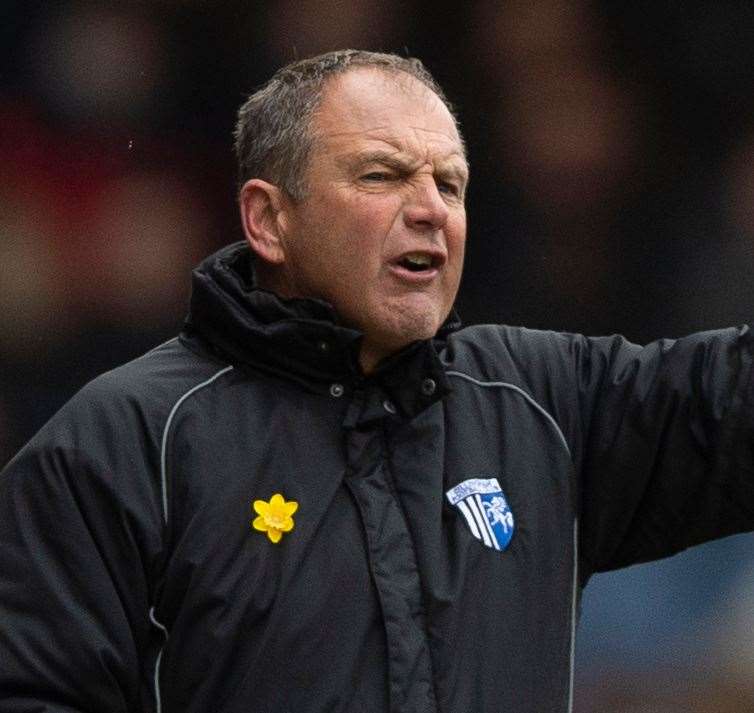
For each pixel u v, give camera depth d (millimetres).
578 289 18906
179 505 7711
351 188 8023
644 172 19000
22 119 17750
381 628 7633
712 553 17219
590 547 8523
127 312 17891
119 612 7570
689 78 19312
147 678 7668
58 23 17828
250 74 18234
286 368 8062
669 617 17188
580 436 8508
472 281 18906
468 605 7777
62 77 17844
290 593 7574
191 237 18062
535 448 8336
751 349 8367
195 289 8195
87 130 17906
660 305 18969
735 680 17062
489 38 18922
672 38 19422
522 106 18969
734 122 19078
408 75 8297
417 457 8062
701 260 18969
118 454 7734
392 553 7770
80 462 7711
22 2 17734
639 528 8562
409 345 8109
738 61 19281
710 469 8312
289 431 7961
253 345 8039
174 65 18094
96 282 17844
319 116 8172
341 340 7914
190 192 18078
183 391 7977
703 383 8320
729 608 17156
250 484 7770
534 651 7887
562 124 19000
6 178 17703
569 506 8289
